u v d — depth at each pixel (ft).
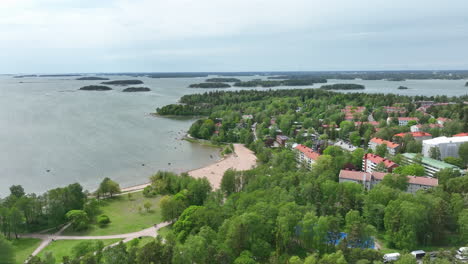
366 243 353.31
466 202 412.57
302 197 455.22
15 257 374.22
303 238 356.59
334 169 600.39
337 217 413.39
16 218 437.58
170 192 618.03
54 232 463.01
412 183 522.88
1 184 653.71
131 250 331.77
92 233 457.27
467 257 333.01
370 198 436.35
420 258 353.10
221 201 504.02
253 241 354.33
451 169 556.92
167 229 464.24
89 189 639.76
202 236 351.25
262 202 398.01
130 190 637.71
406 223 371.35
